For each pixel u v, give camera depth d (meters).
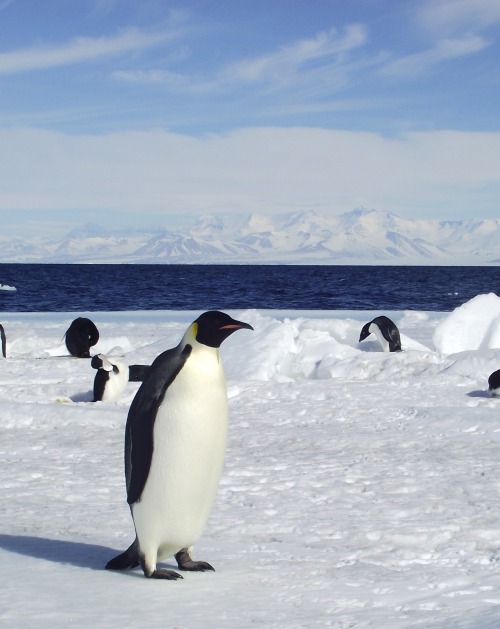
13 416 11.52
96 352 20.88
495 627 3.43
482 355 16.91
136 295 62.69
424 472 8.25
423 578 4.75
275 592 4.31
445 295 63.50
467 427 10.78
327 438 10.23
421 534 5.96
